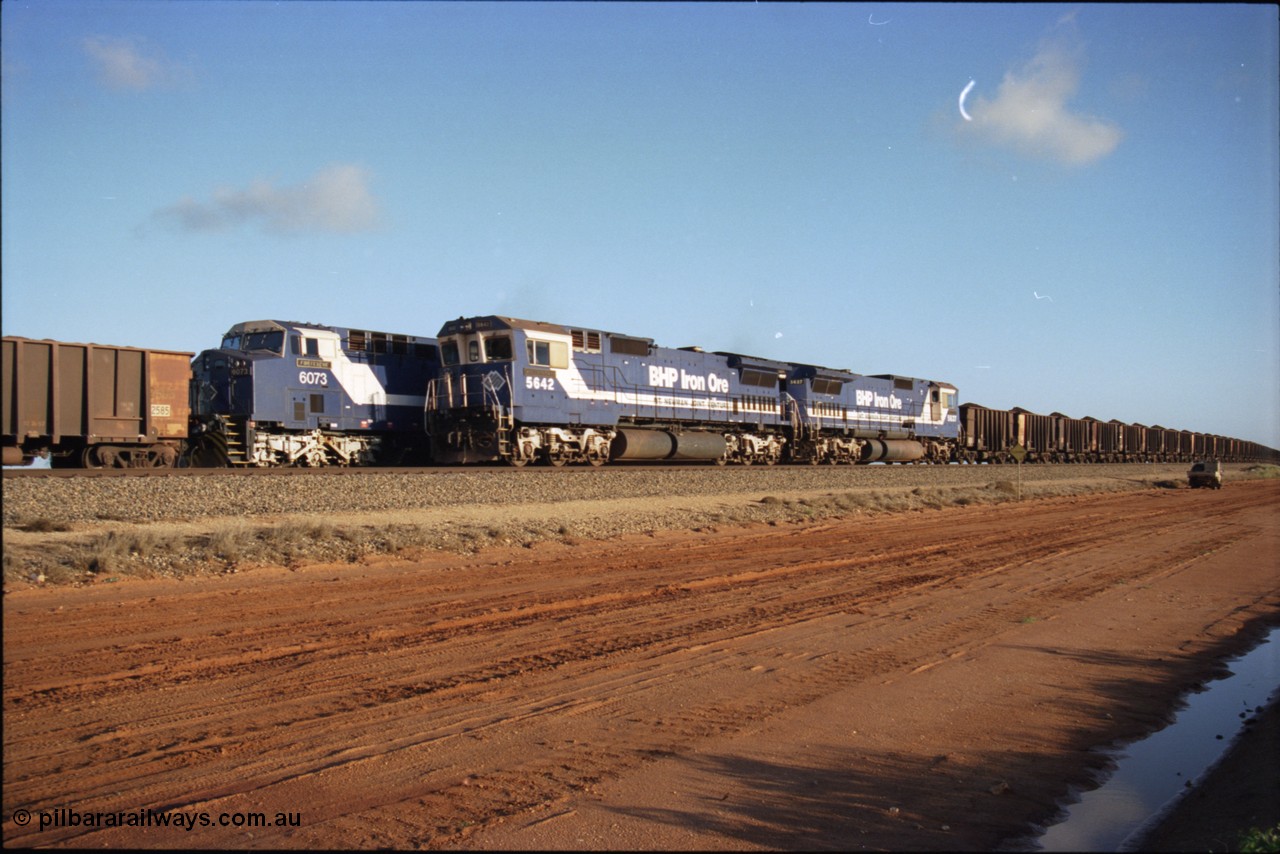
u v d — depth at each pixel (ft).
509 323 101.14
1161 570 69.77
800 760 26.00
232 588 46.11
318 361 96.73
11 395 71.82
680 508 90.74
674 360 126.82
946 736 28.84
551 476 90.79
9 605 40.11
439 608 44.86
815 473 130.41
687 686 33.12
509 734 27.20
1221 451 391.04
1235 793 24.38
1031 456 236.02
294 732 26.68
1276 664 40.88
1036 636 44.42
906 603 52.06
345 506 70.49
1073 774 26.00
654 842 20.24
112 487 61.98
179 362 83.10
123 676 31.32
